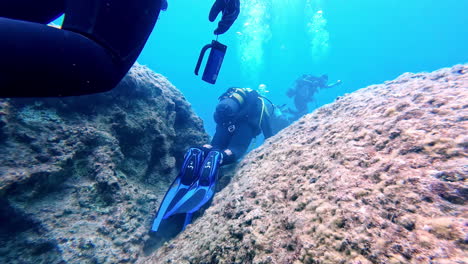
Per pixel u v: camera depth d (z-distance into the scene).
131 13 0.83
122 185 2.14
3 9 0.86
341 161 1.13
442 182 0.76
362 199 0.85
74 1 0.76
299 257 0.80
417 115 1.13
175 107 3.62
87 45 0.71
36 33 0.60
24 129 1.74
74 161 1.89
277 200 1.18
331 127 1.64
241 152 3.42
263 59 55.59
